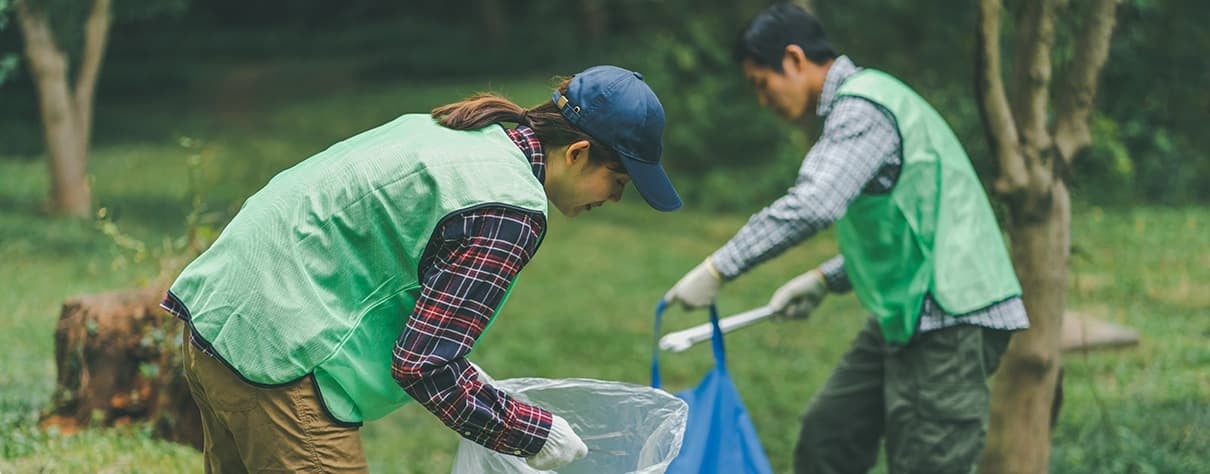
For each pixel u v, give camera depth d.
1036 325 4.04
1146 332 7.43
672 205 2.46
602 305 9.50
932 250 3.46
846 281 3.98
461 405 2.24
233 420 2.34
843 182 3.35
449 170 2.26
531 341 8.26
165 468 4.10
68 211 12.15
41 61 11.98
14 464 3.95
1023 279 4.04
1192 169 12.20
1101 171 10.97
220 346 2.26
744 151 15.34
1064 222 4.02
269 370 2.26
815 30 3.67
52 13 11.98
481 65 27.06
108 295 4.80
